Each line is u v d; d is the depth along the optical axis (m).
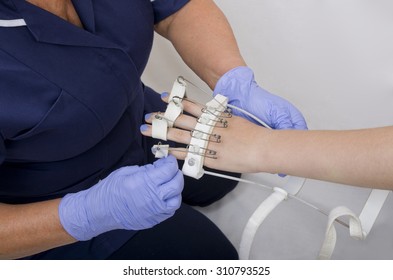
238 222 1.19
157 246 0.95
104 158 0.87
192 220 1.02
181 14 1.00
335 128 1.27
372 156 0.65
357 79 1.17
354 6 1.07
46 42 0.69
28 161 0.77
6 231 0.72
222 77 0.92
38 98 0.69
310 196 1.19
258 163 0.78
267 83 1.29
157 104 1.17
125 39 0.79
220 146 0.80
